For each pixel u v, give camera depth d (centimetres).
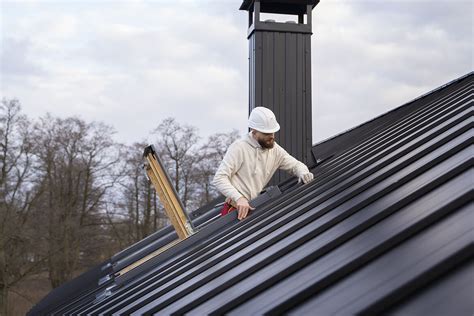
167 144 4644
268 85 1017
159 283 436
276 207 531
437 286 192
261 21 1023
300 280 269
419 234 253
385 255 247
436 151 407
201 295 328
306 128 1020
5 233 3775
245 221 553
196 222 890
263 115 631
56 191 4219
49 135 4253
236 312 270
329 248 300
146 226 4500
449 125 473
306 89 1024
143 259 780
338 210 379
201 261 443
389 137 635
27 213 4038
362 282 227
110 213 4444
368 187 402
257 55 1019
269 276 300
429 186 318
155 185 662
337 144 984
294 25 1027
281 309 243
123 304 426
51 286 4100
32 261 3928
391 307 193
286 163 661
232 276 338
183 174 4641
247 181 643
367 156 564
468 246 204
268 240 388
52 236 4066
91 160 4381
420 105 830
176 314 317
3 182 3953
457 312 169
